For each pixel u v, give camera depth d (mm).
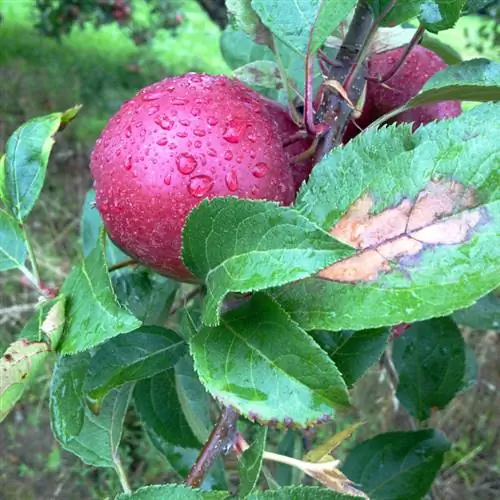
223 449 187
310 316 166
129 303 247
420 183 164
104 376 213
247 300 177
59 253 965
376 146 172
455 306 151
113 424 238
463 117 164
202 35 1852
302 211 173
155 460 770
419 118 245
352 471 303
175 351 221
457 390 322
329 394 157
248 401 159
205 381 161
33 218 1033
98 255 185
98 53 1607
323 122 206
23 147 221
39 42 1602
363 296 161
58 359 219
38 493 807
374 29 203
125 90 1495
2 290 885
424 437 304
